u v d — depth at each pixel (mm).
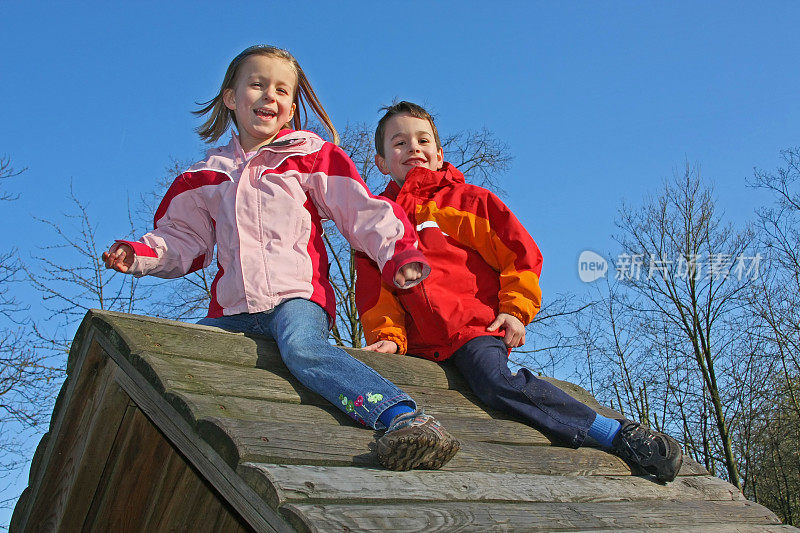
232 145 3127
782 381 13836
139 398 2211
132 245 2758
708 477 3043
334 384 2279
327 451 1963
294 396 2342
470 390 2971
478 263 3264
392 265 2586
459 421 2629
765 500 15242
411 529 1710
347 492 1771
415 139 3729
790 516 14836
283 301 2662
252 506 1730
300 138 2977
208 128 3451
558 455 2645
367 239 2746
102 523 2625
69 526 2617
